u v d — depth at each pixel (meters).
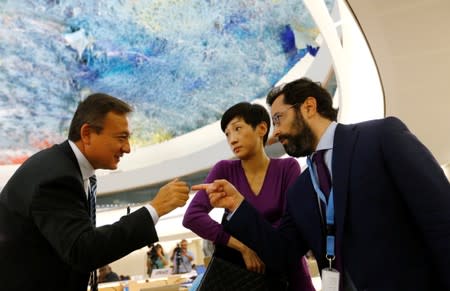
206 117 10.68
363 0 2.25
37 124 11.28
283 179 1.43
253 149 1.44
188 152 10.71
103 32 10.73
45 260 1.16
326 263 1.13
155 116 11.05
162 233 9.62
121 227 1.12
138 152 11.12
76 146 1.32
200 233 1.35
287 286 1.29
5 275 1.12
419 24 2.39
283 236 1.27
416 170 0.93
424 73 2.88
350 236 1.04
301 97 1.22
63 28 10.62
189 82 10.66
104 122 1.29
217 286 1.21
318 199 1.19
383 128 1.07
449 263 0.85
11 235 1.14
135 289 3.31
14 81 10.77
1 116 10.86
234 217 1.26
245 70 9.70
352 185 1.06
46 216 1.10
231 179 1.50
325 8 3.31
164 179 10.38
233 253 1.33
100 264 1.09
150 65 10.87
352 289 1.02
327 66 5.85
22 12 10.25
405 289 0.95
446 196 0.90
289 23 8.24
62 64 10.97
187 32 10.24
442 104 3.34
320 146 1.20
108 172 10.88
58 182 1.13
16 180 1.19
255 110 1.47
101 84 11.23
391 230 1.00
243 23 9.23
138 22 10.48
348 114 3.80
